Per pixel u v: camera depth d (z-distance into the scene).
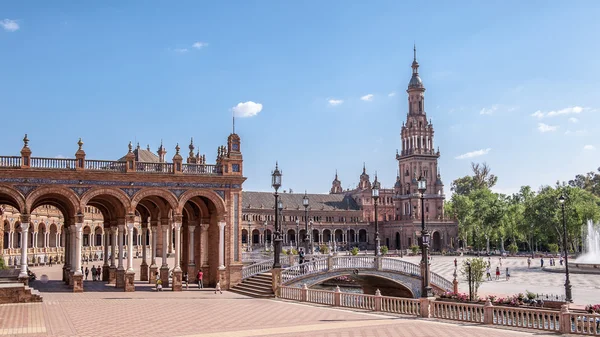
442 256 127.12
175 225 45.84
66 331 24.30
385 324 26.09
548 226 114.31
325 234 173.12
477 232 140.88
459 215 153.50
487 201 142.88
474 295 42.66
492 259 111.62
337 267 45.62
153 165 46.53
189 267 52.44
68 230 51.44
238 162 48.94
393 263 48.03
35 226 84.50
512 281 67.38
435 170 168.50
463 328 24.91
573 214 111.50
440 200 166.25
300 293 38.06
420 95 171.75
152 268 52.44
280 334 23.16
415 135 168.88
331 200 174.25
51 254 89.56
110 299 38.56
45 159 42.50
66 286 48.16
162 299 39.03
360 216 172.88
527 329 24.92
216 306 34.47
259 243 154.62
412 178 166.88
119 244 46.91
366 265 46.84
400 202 172.38
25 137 41.97
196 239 53.09
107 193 44.09
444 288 49.88
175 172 46.41
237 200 48.41
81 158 43.59
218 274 46.81
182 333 23.69
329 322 26.88
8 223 76.56
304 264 44.41
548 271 81.25
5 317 28.86
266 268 49.44
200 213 51.72
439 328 24.83
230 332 23.83
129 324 26.44
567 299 44.31
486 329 24.72
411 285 48.28
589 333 23.27
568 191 116.00
